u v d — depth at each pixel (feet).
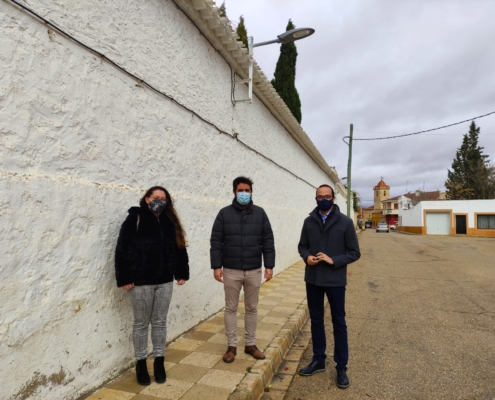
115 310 11.02
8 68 7.69
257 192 25.25
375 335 16.93
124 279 10.08
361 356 14.48
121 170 11.33
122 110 11.37
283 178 33.04
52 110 8.79
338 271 12.21
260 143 25.93
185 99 15.31
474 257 47.98
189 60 15.70
